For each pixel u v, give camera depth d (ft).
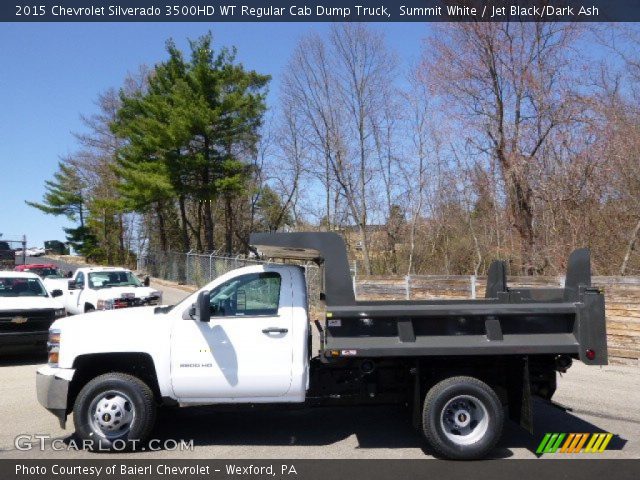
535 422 24.40
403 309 20.27
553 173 64.95
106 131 163.53
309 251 22.25
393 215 109.50
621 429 23.36
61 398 20.61
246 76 113.91
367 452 20.74
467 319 20.49
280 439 22.30
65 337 20.94
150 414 20.68
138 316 21.62
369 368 21.03
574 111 63.77
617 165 60.54
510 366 21.43
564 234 63.31
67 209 183.11
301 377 20.72
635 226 59.11
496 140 70.23
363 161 112.37
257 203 145.79
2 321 37.14
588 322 20.10
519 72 68.28
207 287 21.63
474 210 89.45
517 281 42.52
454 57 71.46
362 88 111.75
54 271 95.40
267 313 21.25
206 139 110.52
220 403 21.09
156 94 118.32
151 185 109.40
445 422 19.95
